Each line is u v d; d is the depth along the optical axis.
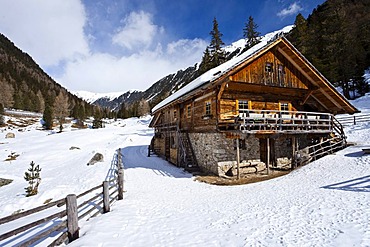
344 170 10.70
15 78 122.31
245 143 14.96
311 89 16.19
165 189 11.23
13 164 21.62
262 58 14.54
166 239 5.33
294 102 16.94
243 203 8.12
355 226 5.10
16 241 5.16
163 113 24.94
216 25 37.84
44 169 19.23
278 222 5.92
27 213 3.95
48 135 42.22
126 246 4.94
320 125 14.60
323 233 4.98
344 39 37.34
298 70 15.77
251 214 6.80
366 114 25.80
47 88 128.88
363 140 17.30
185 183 12.47
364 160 11.27
